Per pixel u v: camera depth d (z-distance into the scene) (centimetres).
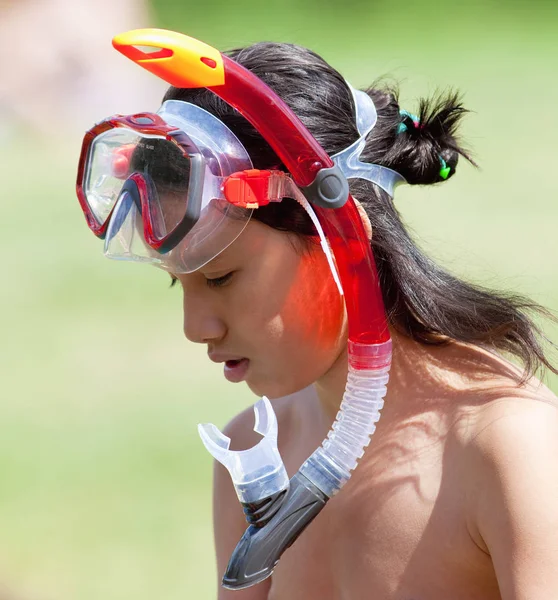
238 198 484
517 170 3219
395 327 556
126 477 1499
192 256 492
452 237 2556
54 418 1708
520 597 465
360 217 490
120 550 1312
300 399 634
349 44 5184
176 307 2261
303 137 468
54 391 1819
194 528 1359
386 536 534
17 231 2877
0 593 1223
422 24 5575
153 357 1962
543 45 5119
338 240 484
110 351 2003
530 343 559
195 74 443
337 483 494
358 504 548
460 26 5531
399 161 554
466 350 555
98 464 1544
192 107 502
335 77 544
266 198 488
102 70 4256
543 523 470
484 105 4041
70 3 4316
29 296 2358
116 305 2283
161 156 489
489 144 3519
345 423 496
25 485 1492
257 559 489
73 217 3008
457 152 592
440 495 517
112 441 1616
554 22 5609
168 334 2086
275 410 651
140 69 4309
